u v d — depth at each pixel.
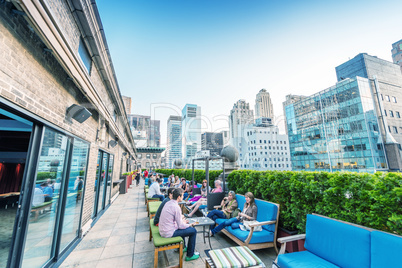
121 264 3.41
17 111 2.09
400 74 49.88
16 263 2.35
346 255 2.30
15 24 1.98
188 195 8.48
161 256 3.70
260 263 2.40
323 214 3.04
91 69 4.63
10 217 6.14
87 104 4.75
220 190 6.12
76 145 4.14
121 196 11.76
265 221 3.78
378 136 34.22
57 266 3.28
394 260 1.82
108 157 8.32
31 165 2.58
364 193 2.43
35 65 2.40
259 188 4.69
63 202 3.61
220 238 4.59
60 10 2.76
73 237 4.27
